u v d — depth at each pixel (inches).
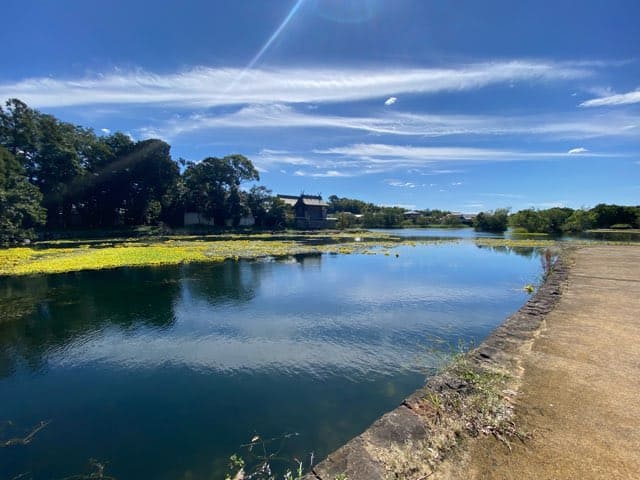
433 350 275.9
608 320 248.2
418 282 547.5
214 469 155.5
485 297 452.1
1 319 371.6
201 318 369.4
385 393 216.4
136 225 1774.1
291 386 227.5
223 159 2009.1
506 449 111.4
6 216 1116.5
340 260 799.1
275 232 2000.5
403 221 3107.8
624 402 136.5
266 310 396.8
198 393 221.6
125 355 281.0
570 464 103.1
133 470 156.5
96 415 200.1
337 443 171.0
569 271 472.7
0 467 159.8
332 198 4239.7
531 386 151.3
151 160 1663.4
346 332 323.6
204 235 1686.8
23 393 226.1
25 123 1374.3
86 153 1601.9
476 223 2461.9
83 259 772.6
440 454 110.7
